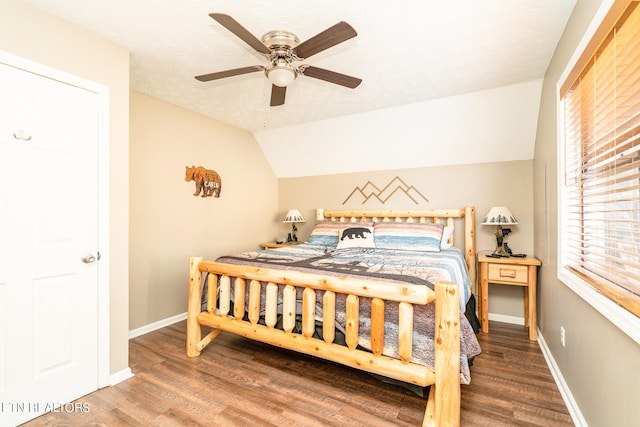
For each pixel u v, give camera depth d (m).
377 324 1.68
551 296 2.26
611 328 1.24
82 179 1.88
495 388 1.94
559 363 2.01
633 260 1.27
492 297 3.29
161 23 1.84
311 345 1.90
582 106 1.65
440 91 2.79
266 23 1.81
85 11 1.72
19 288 1.64
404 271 1.99
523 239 3.14
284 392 1.91
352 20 1.77
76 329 1.86
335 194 4.23
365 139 3.65
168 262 3.13
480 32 1.89
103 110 1.98
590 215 1.68
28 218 1.67
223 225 3.76
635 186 1.08
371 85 2.66
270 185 4.58
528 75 2.47
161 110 3.06
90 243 1.92
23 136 1.64
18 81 1.62
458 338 1.50
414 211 3.61
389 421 1.64
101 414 1.71
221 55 2.23
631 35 1.09
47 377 1.73
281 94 2.20
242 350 2.55
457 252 2.95
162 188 3.07
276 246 4.14
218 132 3.69
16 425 1.62
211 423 1.63
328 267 2.15
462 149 3.32
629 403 1.08
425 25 1.82
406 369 1.60
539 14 1.72
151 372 2.17
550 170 2.30
